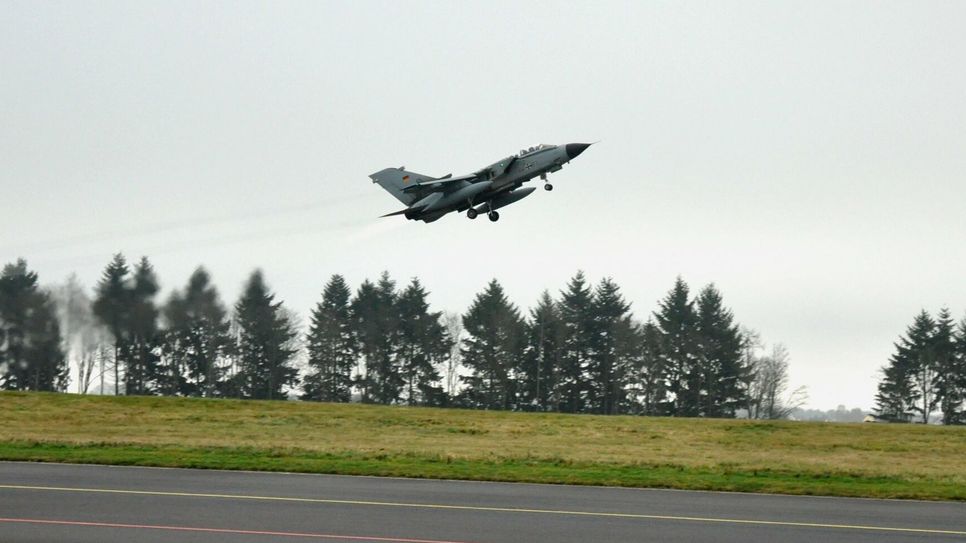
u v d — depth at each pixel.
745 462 121.94
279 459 108.81
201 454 112.62
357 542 64.69
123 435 140.62
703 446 144.62
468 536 67.31
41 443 119.38
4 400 170.12
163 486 85.62
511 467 107.44
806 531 71.56
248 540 64.56
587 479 96.88
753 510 80.25
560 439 149.00
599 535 68.62
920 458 136.12
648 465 113.31
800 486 95.25
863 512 80.56
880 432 159.88
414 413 171.62
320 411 171.50
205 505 76.31
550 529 70.19
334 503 78.62
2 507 74.00
